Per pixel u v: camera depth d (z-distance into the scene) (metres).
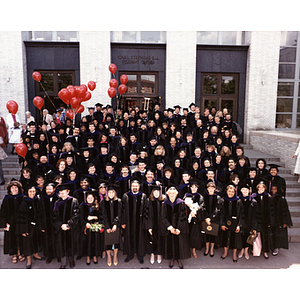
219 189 5.63
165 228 4.77
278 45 11.26
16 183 4.87
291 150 8.12
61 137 7.61
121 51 11.15
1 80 10.59
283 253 5.46
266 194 5.21
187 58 11.10
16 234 4.72
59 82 11.30
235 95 11.89
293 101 12.19
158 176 6.00
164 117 9.03
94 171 5.71
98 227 4.71
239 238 5.00
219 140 7.10
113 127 7.50
